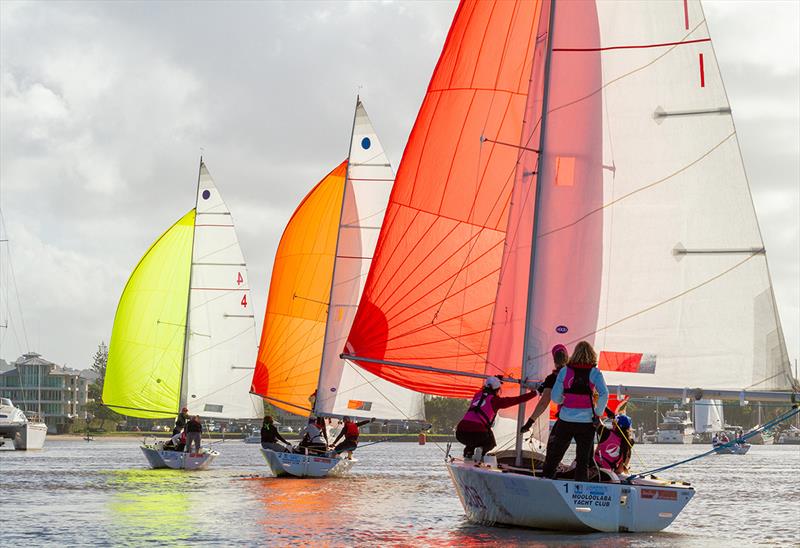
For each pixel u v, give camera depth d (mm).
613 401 26359
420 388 34281
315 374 62906
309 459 51938
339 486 45469
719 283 25156
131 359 72625
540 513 23859
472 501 26484
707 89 25578
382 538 23953
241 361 73438
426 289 34125
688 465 86938
